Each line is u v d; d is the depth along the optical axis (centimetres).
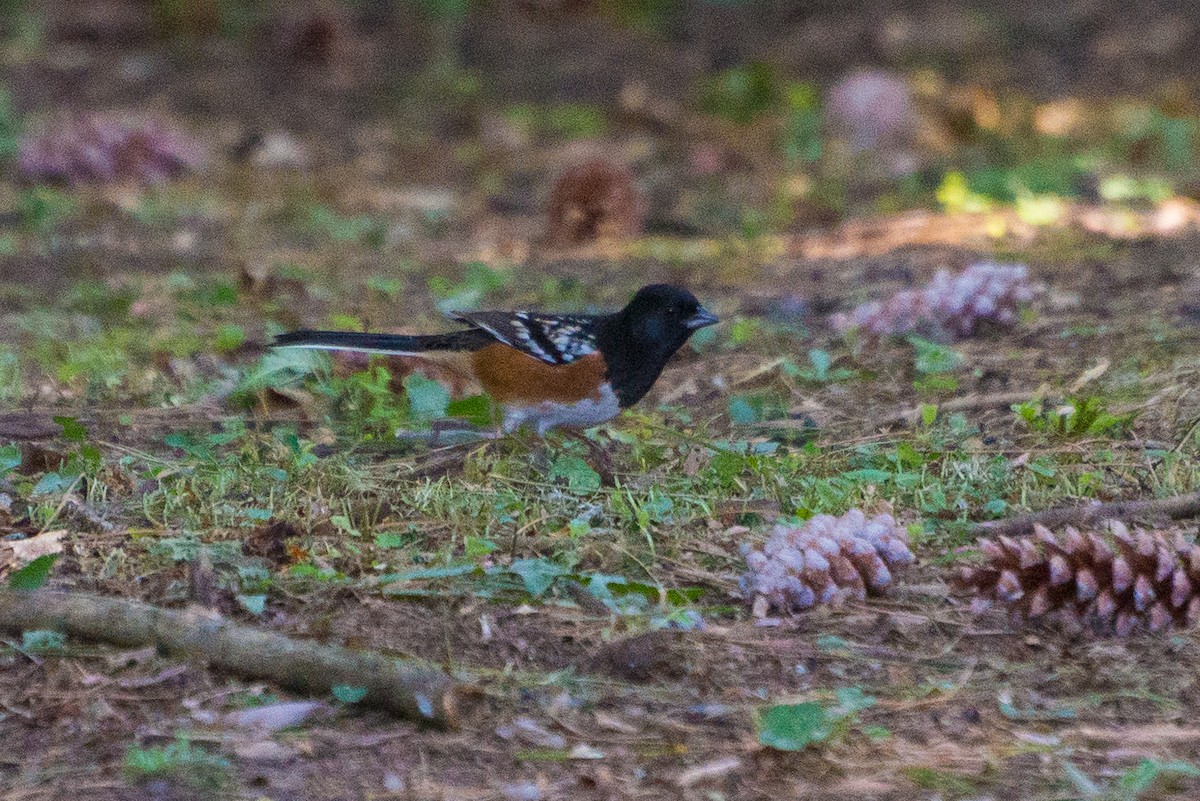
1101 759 636
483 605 755
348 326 1171
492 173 2216
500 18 2859
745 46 2817
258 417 1055
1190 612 744
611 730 656
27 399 1102
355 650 700
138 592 761
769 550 781
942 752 640
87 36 2684
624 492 899
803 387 1141
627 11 2912
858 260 1558
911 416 1047
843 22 2877
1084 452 962
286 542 818
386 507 866
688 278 1540
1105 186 1912
